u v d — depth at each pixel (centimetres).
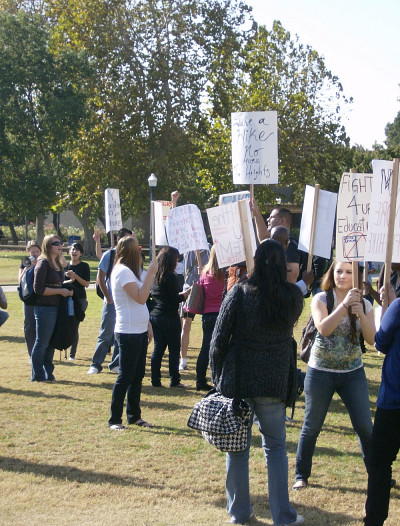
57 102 4225
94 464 588
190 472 572
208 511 487
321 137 3781
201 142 3969
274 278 439
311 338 545
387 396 428
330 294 525
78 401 820
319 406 529
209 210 580
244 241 530
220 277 861
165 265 900
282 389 446
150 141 3838
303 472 545
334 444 663
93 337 1395
